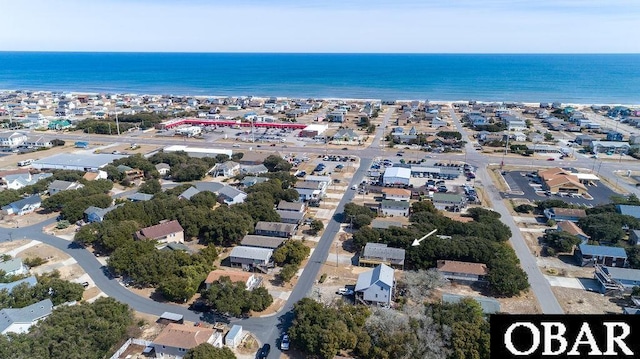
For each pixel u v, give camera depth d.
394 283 70.69
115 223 89.06
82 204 100.69
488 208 110.31
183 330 58.16
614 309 67.94
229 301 64.19
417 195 117.75
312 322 59.00
